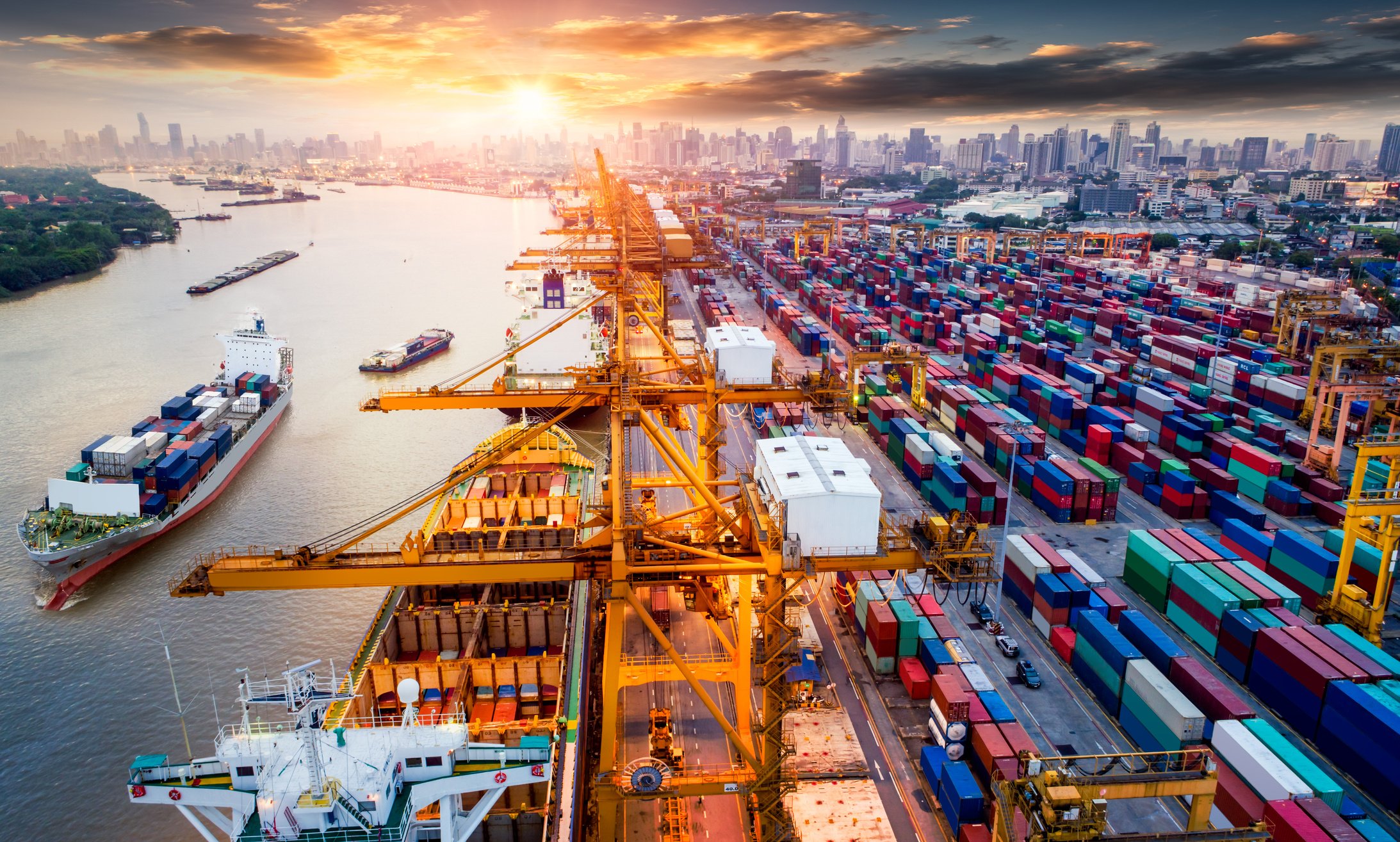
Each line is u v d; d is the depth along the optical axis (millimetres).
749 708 49969
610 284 130500
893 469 106438
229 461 106812
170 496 94562
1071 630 67188
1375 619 65438
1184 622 69312
